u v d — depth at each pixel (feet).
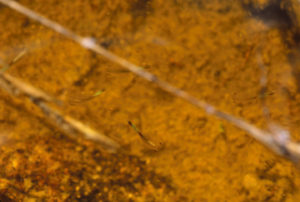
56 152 1.97
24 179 1.94
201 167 1.95
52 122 2.00
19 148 1.97
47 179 1.94
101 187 1.94
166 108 2.00
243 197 1.92
